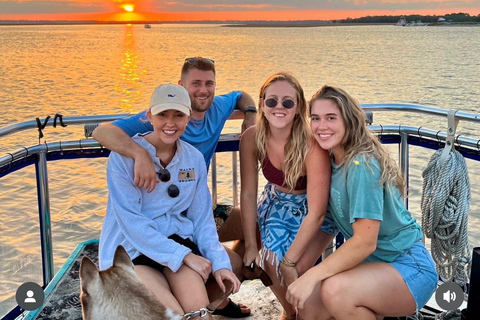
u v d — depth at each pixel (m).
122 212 2.95
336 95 2.93
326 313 3.03
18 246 6.90
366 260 3.06
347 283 2.80
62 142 3.69
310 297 3.03
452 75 32.28
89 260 2.31
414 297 2.87
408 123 12.62
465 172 3.41
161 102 2.93
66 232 7.81
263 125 3.36
